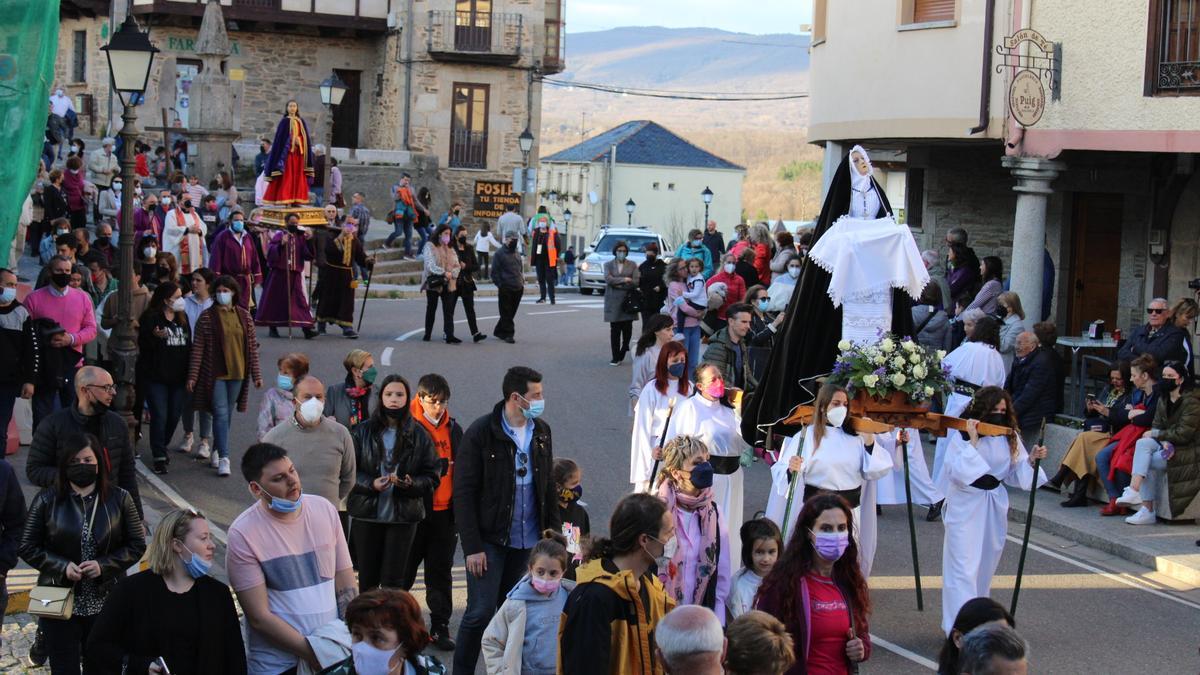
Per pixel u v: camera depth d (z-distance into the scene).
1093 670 9.17
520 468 8.29
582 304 32.66
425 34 41.47
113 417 8.61
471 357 21.33
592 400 18.36
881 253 10.20
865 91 19.44
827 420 9.45
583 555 6.58
